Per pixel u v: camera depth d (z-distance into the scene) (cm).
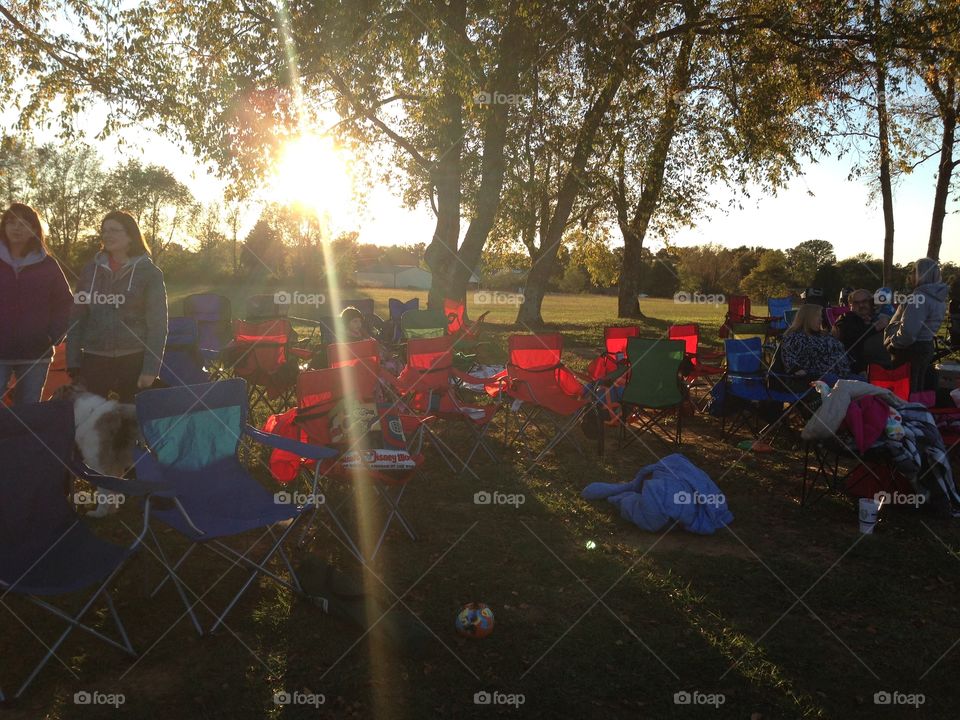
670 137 1708
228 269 4838
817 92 1617
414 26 1282
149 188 3847
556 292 6681
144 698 303
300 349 895
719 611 398
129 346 477
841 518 546
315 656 339
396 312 1243
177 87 1366
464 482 602
